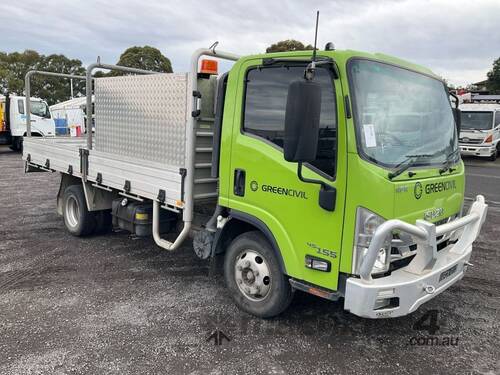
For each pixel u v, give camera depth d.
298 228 3.42
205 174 4.40
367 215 3.04
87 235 6.50
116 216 5.56
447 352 3.56
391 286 3.02
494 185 12.23
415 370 3.30
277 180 3.52
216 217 4.13
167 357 3.39
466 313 4.28
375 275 3.14
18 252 5.84
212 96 4.40
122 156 5.08
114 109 5.19
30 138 7.63
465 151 18.42
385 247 3.10
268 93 3.60
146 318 4.02
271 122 3.59
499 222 7.95
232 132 3.87
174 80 4.28
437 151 3.81
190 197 4.22
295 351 3.52
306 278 3.42
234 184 3.89
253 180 3.71
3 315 4.03
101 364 3.27
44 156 7.00
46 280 4.90
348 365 3.35
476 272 5.44
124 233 6.81
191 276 5.08
